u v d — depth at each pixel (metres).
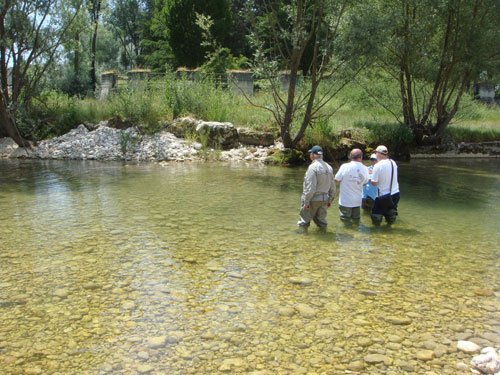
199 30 35.69
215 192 11.77
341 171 9.10
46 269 6.33
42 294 5.52
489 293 5.72
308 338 4.57
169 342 4.46
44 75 21.62
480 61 18.97
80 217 9.16
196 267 6.47
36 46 19.98
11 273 6.18
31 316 4.96
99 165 16.72
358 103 22.83
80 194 11.40
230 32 41.56
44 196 11.15
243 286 5.83
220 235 8.03
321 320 4.95
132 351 4.30
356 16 15.73
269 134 19.03
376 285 5.92
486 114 27.42
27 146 19.83
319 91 21.09
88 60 33.06
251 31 16.94
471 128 23.23
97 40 52.75
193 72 25.17
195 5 35.84
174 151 18.39
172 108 20.95
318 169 8.30
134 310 5.12
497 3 18.17
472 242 7.86
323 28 16.88
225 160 17.88
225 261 6.73
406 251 7.31
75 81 32.09
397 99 22.34
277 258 6.89
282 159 16.97
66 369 4.01
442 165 18.44
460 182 14.22
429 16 18.47
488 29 18.67
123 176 14.18
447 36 19.20
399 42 18.03
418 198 11.66
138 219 9.05
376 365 4.12
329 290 5.74
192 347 4.38
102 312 5.07
